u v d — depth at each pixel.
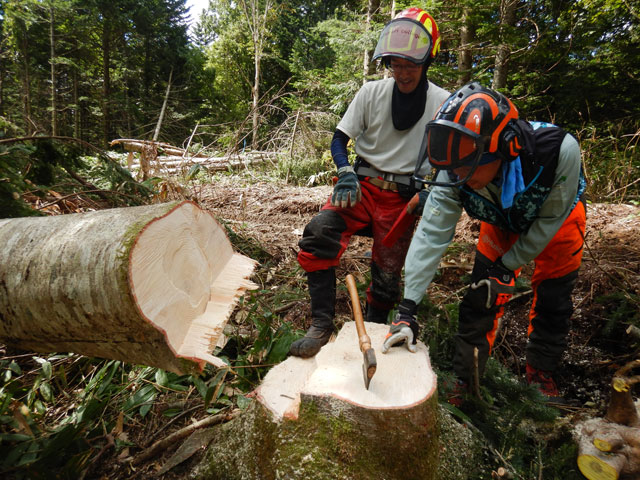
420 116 2.01
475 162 1.45
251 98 23.05
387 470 1.36
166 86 22.84
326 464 1.34
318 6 22.42
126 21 21.17
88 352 1.58
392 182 2.10
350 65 10.29
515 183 1.57
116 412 2.00
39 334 1.52
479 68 7.92
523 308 2.95
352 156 7.21
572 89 6.95
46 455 1.61
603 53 7.32
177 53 23.39
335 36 9.91
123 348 1.51
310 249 2.01
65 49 19.94
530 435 1.83
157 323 1.41
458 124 1.42
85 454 1.65
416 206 1.92
